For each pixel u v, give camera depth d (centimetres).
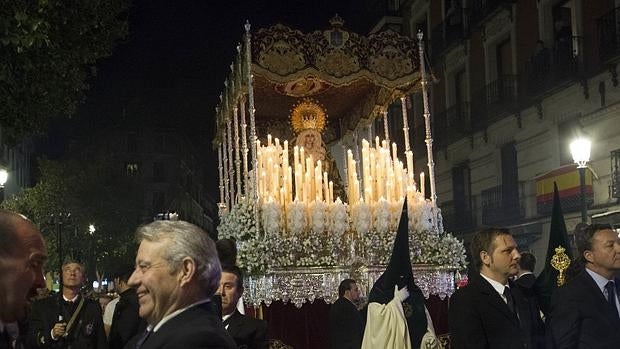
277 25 983
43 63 862
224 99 1192
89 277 3631
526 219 1958
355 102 1238
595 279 472
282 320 905
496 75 2150
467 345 449
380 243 968
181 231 268
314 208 955
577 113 1753
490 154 2156
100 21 967
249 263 888
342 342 729
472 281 473
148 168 6162
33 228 243
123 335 614
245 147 998
